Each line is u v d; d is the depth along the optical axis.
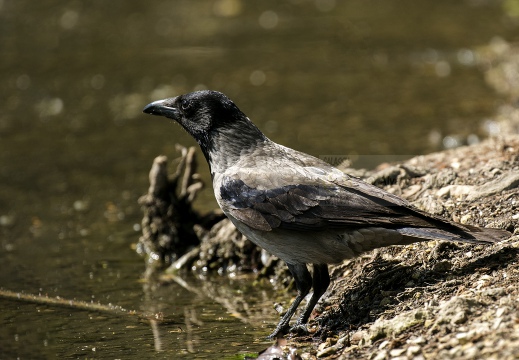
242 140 10.13
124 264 12.28
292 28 24.91
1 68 22.17
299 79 20.61
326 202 9.12
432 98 18.95
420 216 8.71
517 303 7.87
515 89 19.06
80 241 13.12
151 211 12.71
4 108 19.59
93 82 21.02
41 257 12.48
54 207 14.50
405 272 9.38
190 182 12.85
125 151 16.97
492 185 10.53
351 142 16.34
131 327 9.95
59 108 19.52
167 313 10.42
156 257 12.58
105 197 14.88
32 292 11.16
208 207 13.85
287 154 10.02
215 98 10.27
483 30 23.62
